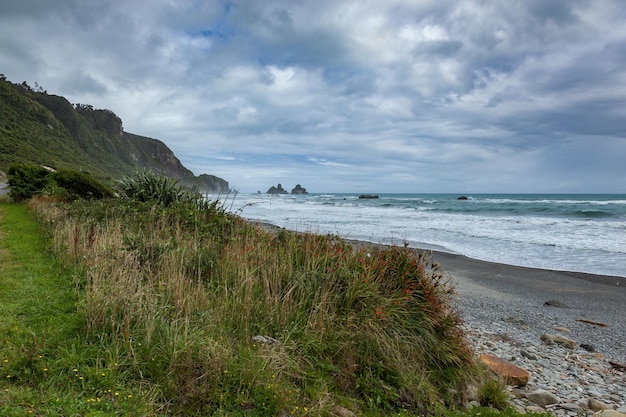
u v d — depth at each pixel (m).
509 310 9.19
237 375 3.43
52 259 6.91
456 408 4.17
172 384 3.17
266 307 4.63
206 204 9.42
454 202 53.28
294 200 72.19
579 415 4.30
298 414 3.27
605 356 6.56
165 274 5.33
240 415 3.09
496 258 15.45
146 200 11.26
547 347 6.75
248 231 7.54
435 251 16.80
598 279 12.24
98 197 19.64
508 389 4.83
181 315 4.28
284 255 5.84
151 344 3.61
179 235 7.38
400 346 4.43
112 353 3.39
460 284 11.60
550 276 12.62
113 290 4.23
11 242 8.58
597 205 38.47
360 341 4.34
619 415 4.12
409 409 3.91
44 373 3.05
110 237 6.88
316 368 3.97
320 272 5.23
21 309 4.38
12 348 3.35
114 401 2.90
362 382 3.97
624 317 8.83
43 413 2.66
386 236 20.06
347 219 29.58
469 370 4.63
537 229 23.22
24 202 18.98
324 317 4.47
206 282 5.44
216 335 3.97
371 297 4.80
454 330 4.98
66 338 3.67
